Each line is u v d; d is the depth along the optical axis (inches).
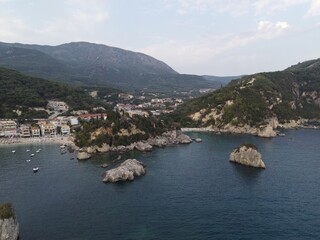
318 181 4933.6
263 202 4030.5
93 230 3331.7
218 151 7721.5
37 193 4579.2
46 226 3449.8
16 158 7234.3
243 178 5157.5
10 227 3093.0
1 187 4901.6
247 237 3100.4
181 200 4168.3
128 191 4596.5
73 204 4101.9
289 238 3070.9
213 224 3410.4
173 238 3117.6
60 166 6333.7
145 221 3533.5
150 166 6146.7
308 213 3659.0
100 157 7135.8
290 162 6269.7
